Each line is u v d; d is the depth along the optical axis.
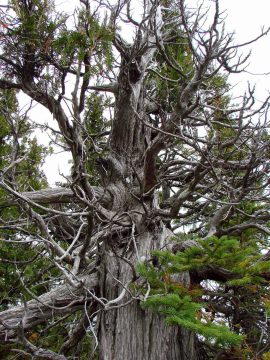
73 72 6.43
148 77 9.39
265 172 6.64
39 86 7.06
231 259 5.23
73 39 5.52
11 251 8.09
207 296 6.68
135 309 6.46
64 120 6.73
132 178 8.31
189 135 7.16
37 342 7.39
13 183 5.50
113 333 6.48
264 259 5.96
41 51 6.34
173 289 5.48
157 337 6.27
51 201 7.80
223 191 7.79
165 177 8.73
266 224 7.57
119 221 7.43
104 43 5.64
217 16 5.76
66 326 8.55
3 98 7.26
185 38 8.77
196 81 6.24
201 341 6.76
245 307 6.25
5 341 6.17
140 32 7.25
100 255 7.40
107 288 6.92
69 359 7.22
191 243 6.94
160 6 9.24
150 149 6.71
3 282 8.05
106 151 8.72
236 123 9.12
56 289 6.78
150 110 9.20
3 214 8.08
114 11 6.76
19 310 6.47
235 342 4.39
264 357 4.57
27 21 6.05
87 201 5.73
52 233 8.55
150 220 7.18
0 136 8.34
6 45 6.56
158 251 5.46
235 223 7.99
